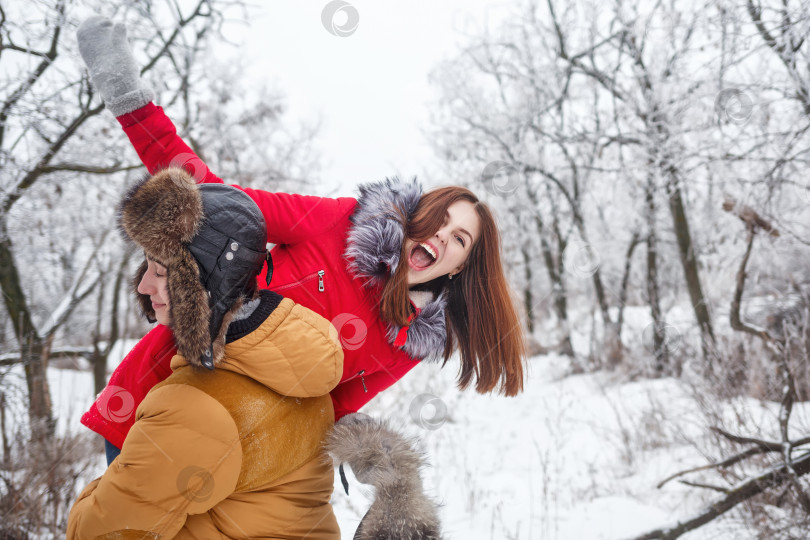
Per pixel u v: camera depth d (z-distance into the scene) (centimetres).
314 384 113
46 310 272
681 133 531
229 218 106
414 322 152
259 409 112
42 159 280
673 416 342
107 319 292
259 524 112
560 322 793
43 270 291
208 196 109
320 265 142
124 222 107
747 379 344
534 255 798
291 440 117
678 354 489
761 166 416
